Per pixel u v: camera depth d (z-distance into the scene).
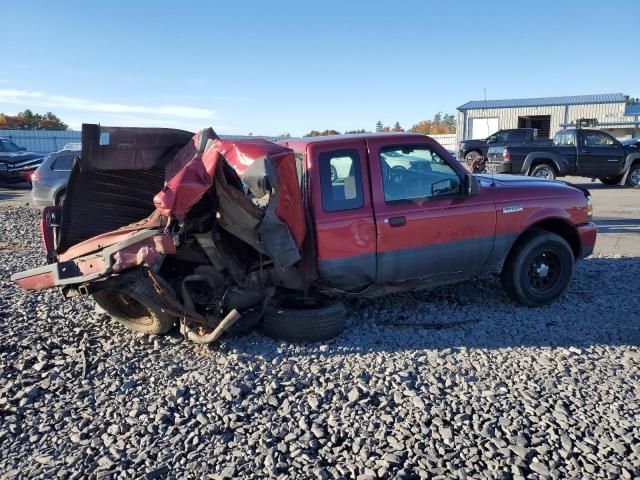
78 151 14.06
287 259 4.58
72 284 4.58
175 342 4.93
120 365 4.46
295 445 3.29
